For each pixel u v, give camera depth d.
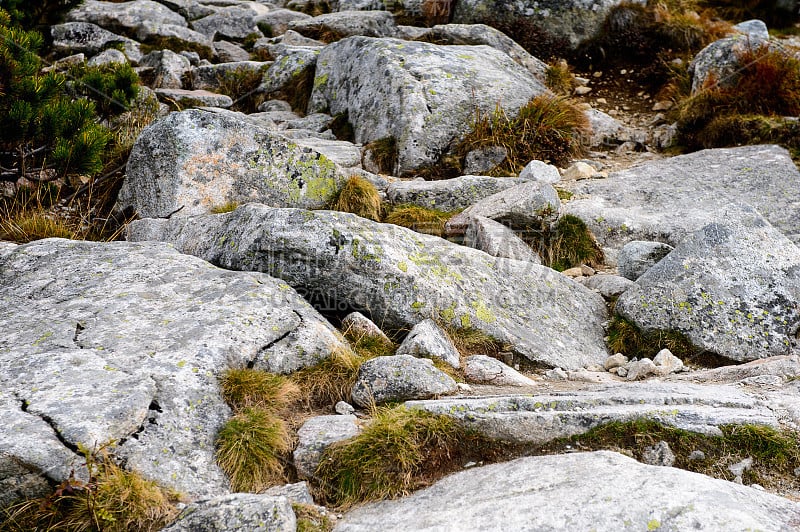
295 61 12.12
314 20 14.67
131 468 3.86
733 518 3.04
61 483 3.63
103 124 9.63
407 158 9.25
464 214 7.71
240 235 6.15
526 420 4.27
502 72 10.56
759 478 3.97
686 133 10.25
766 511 3.33
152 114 10.22
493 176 9.20
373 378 4.83
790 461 4.00
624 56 12.63
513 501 3.45
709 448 4.08
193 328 4.86
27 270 5.78
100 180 8.41
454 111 9.67
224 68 12.37
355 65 10.77
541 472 3.80
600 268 7.38
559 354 5.74
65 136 7.78
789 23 15.27
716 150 9.52
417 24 15.16
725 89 10.41
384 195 8.27
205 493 3.94
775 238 6.26
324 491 4.12
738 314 5.79
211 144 7.72
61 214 8.04
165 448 4.03
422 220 7.71
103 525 3.61
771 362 5.20
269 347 4.93
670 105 11.37
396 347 5.60
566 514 3.23
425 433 4.25
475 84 10.04
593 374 5.52
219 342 4.75
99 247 6.20
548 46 12.91
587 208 7.93
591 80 12.43
